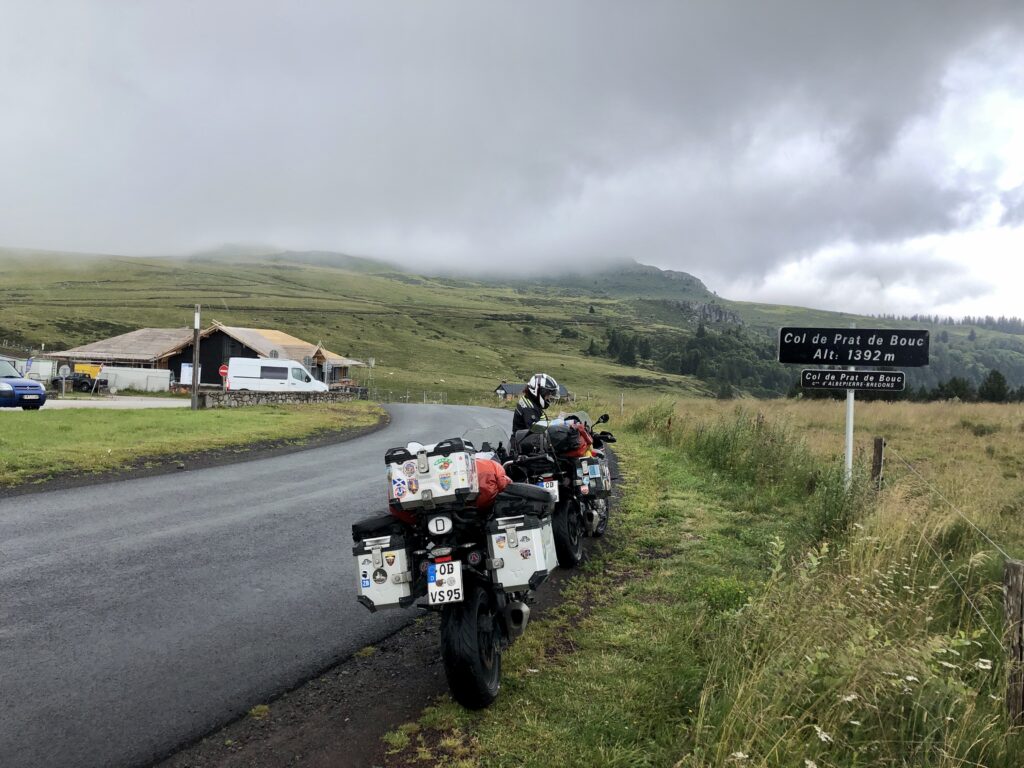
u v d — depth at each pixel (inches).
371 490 467.5
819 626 163.9
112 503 406.9
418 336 6850.4
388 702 174.4
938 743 134.6
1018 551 265.7
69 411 929.5
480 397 3828.7
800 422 813.9
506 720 161.9
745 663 165.8
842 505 301.9
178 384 2059.5
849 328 351.6
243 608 240.2
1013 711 144.2
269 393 1358.3
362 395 2407.7
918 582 223.3
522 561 172.6
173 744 153.2
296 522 369.7
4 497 412.2
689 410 1019.9
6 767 141.5
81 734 155.5
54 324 4586.6
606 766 140.6
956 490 355.6
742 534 331.9
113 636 212.1
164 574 274.4
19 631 213.2
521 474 260.4
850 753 132.9
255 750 151.9
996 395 1662.2
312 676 188.9
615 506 403.2
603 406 1249.4
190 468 552.4
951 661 175.6
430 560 171.5
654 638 203.3
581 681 178.2
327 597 253.8
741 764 120.1
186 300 6889.8
